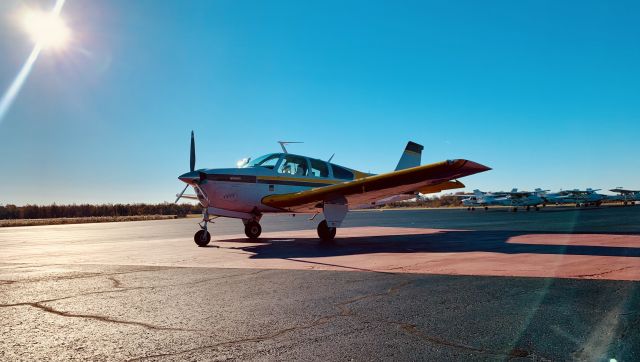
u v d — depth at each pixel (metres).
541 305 3.56
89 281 5.11
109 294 4.32
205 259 7.23
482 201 37.81
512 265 5.77
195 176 9.80
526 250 7.50
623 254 6.72
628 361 2.33
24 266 6.60
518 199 34.84
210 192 9.94
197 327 3.11
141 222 30.38
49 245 11.17
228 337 2.86
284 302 3.85
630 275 4.86
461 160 7.82
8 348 2.70
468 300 3.78
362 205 11.84
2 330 3.09
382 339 2.77
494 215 25.72
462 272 5.29
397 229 14.59
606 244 8.19
